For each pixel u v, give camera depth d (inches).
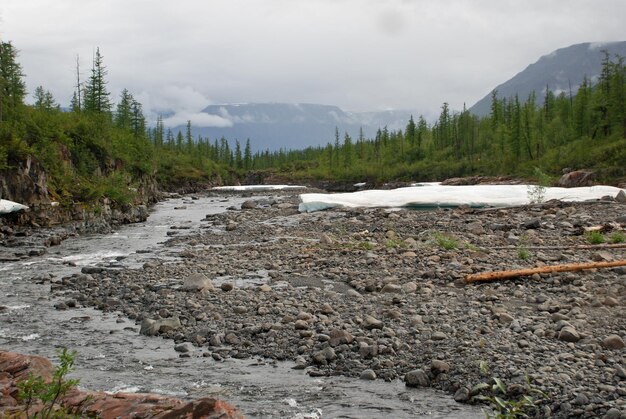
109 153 2235.5
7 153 1417.3
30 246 1122.0
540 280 605.6
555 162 3255.4
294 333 475.2
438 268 681.0
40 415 216.5
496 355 387.2
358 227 1210.6
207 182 5152.6
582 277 601.0
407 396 351.3
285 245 989.8
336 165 6338.6
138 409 233.8
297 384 377.1
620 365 358.3
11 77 2573.8
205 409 220.1
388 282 635.5
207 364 421.7
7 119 1713.8
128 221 1697.8
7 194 1379.2
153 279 723.4
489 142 5142.7
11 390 249.9
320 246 928.9
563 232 958.4
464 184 3321.9
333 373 392.8
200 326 510.0
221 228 1407.5
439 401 342.0
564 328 424.2
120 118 3929.6
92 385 381.1
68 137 1990.7
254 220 1531.7
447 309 511.8
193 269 786.2
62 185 1627.7
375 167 5703.7
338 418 322.3
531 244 861.2
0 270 857.5
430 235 984.3
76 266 891.4
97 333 510.9
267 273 745.0
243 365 417.7
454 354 398.9
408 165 5487.2
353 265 750.5
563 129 4190.5
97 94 3262.8
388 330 454.6
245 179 6889.8
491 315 488.4
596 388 327.9
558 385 334.3
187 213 2078.0
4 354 292.0
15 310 600.7
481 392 342.6
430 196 1706.4
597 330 433.7
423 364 390.9
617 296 528.1
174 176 4894.2
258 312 539.2
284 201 2326.5
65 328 528.7
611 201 1375.5
